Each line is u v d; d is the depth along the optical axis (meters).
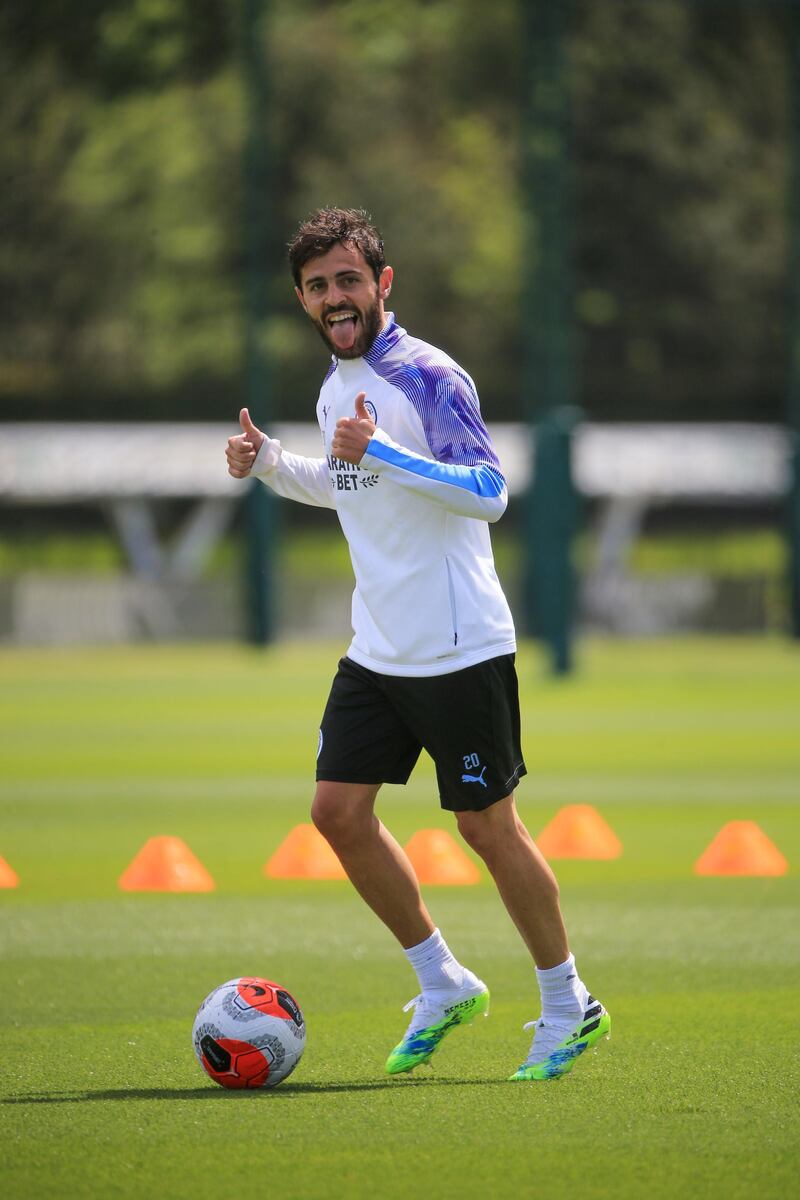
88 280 133.25
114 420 126.88
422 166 160.25
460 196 159.25
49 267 131.38
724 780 49.03
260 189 97.81
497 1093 19.16
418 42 164.62
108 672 89.31
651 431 128.88
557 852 36.78
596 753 55.38
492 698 19.62
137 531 127.62
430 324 159.12
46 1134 17.48
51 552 130.88
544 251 87.94
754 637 111.81
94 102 134.50
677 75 141.75
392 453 18.98
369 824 20.14
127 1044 21.58
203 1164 16.52
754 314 142.00
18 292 130.75
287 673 88.38
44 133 130.62
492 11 163.62
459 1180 16.06
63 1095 19.06
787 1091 19.12
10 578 107.38
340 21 163.38
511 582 108.94
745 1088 19.25
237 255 143.50
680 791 46.78
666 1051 21.00
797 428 105.38
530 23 89.00
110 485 123.31
